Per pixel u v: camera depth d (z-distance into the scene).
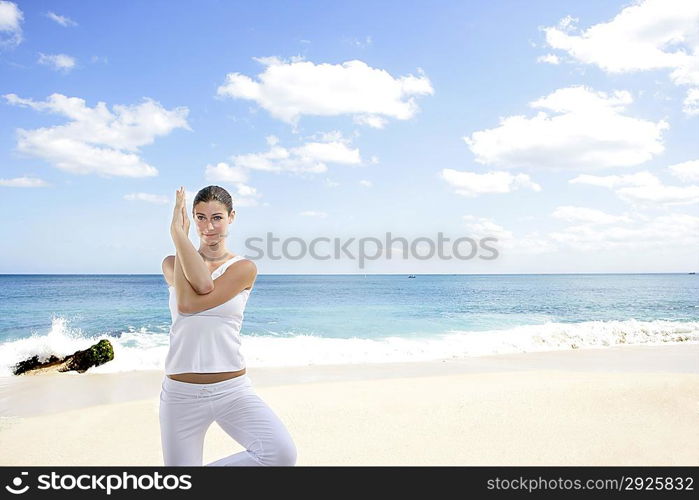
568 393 6.75
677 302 29.56
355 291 38.91
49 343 11.73
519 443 4.98
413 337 16.77
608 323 18.39
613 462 4.48
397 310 25.64
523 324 20.12
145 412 6.51
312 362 11.60
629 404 6.20
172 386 2.75
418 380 8.33
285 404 6.59
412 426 5.57
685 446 4.83
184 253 2.54
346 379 9.41
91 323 20.36
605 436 5.12
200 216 2.83
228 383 2.75
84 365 10.90
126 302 29.22
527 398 6.57
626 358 11.77
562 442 4.98
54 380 9.55
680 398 6.40
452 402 6.51
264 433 2.72
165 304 27.70
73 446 5.18
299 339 15.48
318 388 7.71
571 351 13.01
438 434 5.28
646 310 25.38
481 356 12.26
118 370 10.73
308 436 5.28
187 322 2.71
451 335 17.08
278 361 11.70
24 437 5.48
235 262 2.79
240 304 2.81
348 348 13.53
